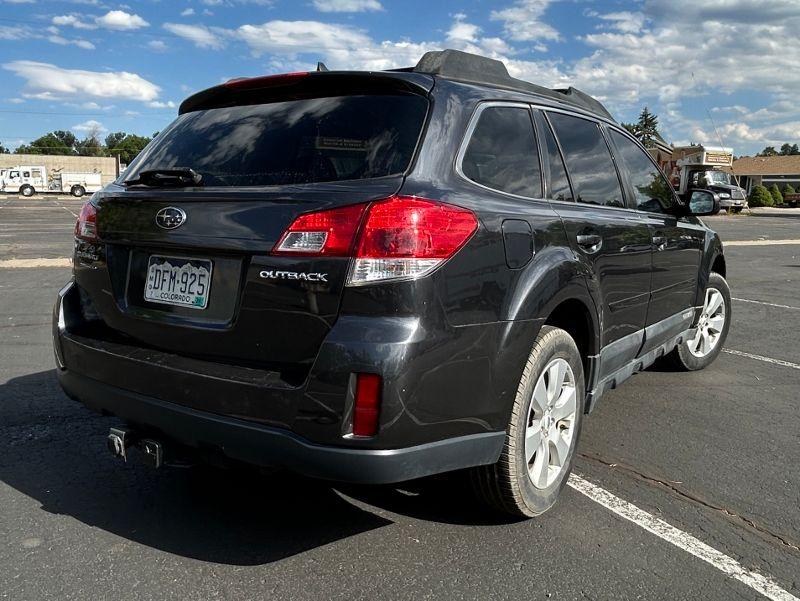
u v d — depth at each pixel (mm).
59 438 3965
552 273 2936
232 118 3057
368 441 2301
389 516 3119
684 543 2938
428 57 3008
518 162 3119
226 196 2604
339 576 2627
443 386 2447
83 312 3174
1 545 2799
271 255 2439
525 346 2779
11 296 8680
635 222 3947
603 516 3160
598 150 3902
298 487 3404
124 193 2959
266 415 2398
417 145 2605
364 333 2297
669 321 4586
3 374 5176
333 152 2646
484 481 2895
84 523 3002
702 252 5039
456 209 2527
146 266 2857
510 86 3318
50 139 128250
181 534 2926
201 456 2693
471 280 2535
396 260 2332
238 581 2582
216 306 2611
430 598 2504
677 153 40031
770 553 2877
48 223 24688
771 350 6590
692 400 4941
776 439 4199
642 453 3934
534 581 2625
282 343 2438
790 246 19172
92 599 2451
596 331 3410
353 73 2818
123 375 2770
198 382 2535
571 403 3242
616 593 2559
